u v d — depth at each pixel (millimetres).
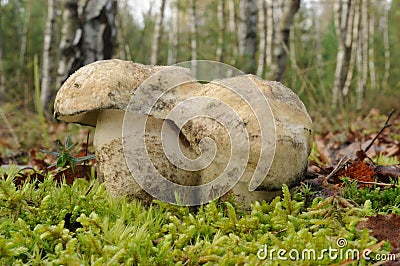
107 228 264
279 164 275
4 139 783
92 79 286
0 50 1974
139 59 1350
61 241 258
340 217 269
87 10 890
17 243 253
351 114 1059
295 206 278
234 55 1180
